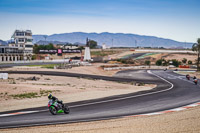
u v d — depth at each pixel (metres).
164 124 18.00
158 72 104.00
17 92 34.47
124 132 15.92
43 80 55.31
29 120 19.50
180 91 41.78
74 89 40.53
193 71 115.94
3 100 28.89
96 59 162.12
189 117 20.39
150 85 54.12
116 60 172.62
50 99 21.88
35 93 34.44
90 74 77.69
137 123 18.34
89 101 29.88
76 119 19.86
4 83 44.38
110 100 30.77
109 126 17.50
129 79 67.62
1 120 19.56
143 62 176.38
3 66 90.50
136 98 32.81
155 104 27.91
